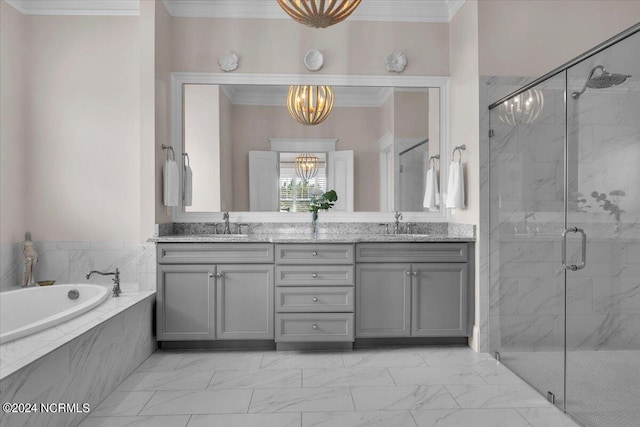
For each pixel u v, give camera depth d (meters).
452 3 4.04
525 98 2.97
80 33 4.05
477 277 3.59
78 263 4.07
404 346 3.72
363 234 4.14
